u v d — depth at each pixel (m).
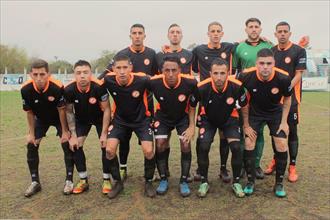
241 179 5.09
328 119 11.24
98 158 6.39
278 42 4.94
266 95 4.33
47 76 4.27
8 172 5.50
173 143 7.66
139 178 5.21
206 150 4.41
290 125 4.82
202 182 4.49
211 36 5.04
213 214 3.87
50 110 4.50
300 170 5.39
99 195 4.52
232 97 4.29
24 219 3.80
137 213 3.93
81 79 4.26
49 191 4.68
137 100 4.38
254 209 3.98
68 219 3.80
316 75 29.77
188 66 5.17
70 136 4.58
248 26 5.07
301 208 3.97
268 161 6.04
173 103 4.37
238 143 4.42
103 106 4.47
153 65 5.23
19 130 9.55
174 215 3.86
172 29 5.13
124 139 4.72
